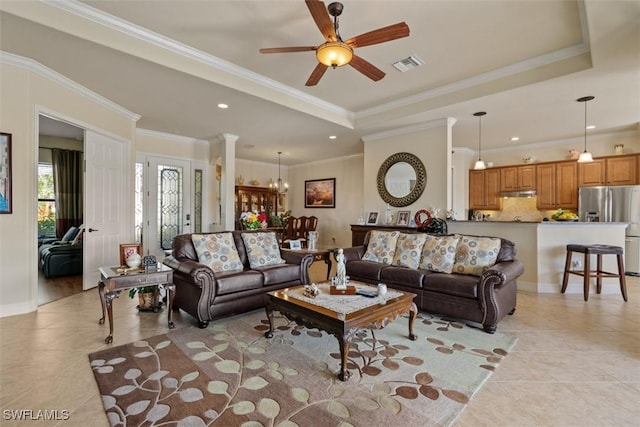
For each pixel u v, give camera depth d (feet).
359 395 6.06
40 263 18.51
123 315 10.53
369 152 19.77
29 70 10.41
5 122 10.04
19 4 7.87
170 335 8.91
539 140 21.31
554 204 20.54
